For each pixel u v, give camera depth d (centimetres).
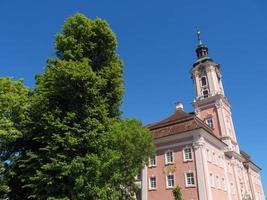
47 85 2067
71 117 1952
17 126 2183
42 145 2094
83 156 1942
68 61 2120
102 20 2422
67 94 2064
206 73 5409
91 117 2048
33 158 1972
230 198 4000
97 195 1831
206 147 3800
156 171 3909
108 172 1998
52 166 1809
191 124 3891
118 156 2002
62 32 2392
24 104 2205
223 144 4381
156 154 4009
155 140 4066
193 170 3606
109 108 2367
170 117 4397
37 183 1878
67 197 1789
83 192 1811
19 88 2403
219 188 3756
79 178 1777
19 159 2103
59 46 2302
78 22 2391
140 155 2508
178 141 3884
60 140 1855
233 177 4622
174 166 3775
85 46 2328
